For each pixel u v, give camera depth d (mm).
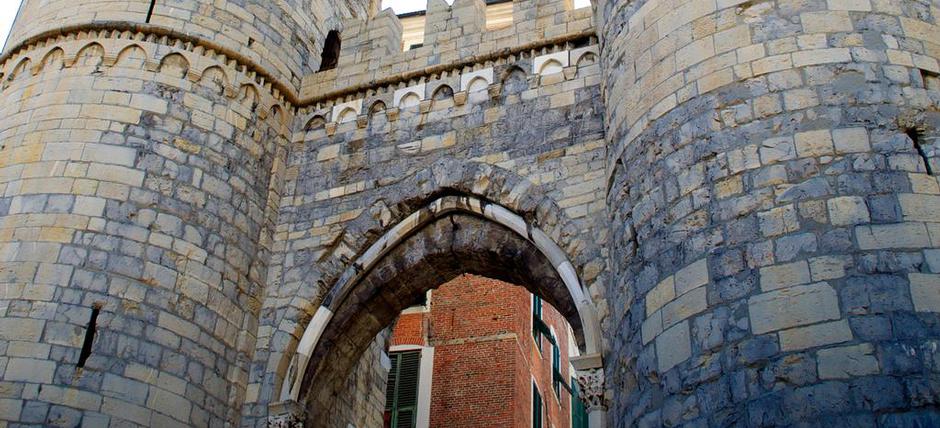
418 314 28734
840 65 11094
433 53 17797
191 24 17016
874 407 8750
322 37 20062
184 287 14812
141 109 15844
